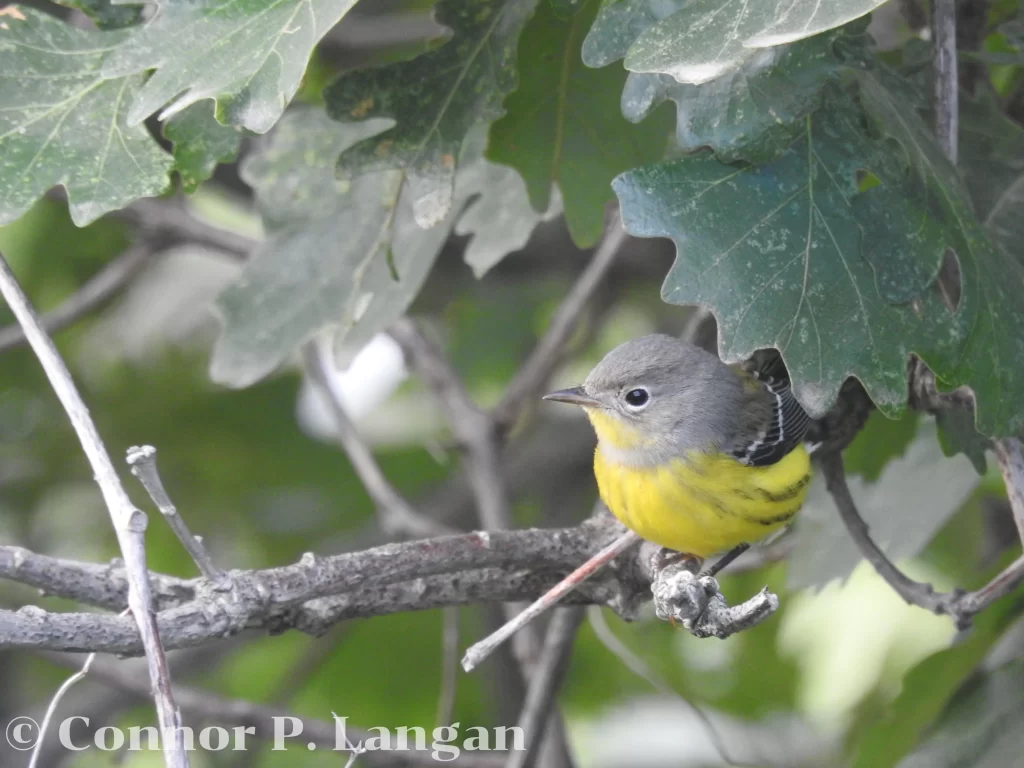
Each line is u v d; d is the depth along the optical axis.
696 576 6.77
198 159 7.26
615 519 9.12
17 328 13.38
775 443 9.32
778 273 6.60
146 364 16.62
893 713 10.41
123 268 13.84
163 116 6.04
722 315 6.50
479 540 7.81
